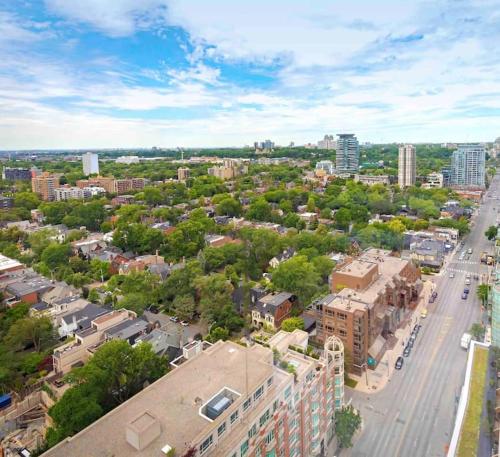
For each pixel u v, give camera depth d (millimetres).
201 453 48094
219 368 63344
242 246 180625
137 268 164625
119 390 82938
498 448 59219
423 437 80250
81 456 46125
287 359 75500
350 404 86688
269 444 59000
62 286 144375
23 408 91312
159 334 110625
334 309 104500
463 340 112000
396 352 111750
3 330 113438
